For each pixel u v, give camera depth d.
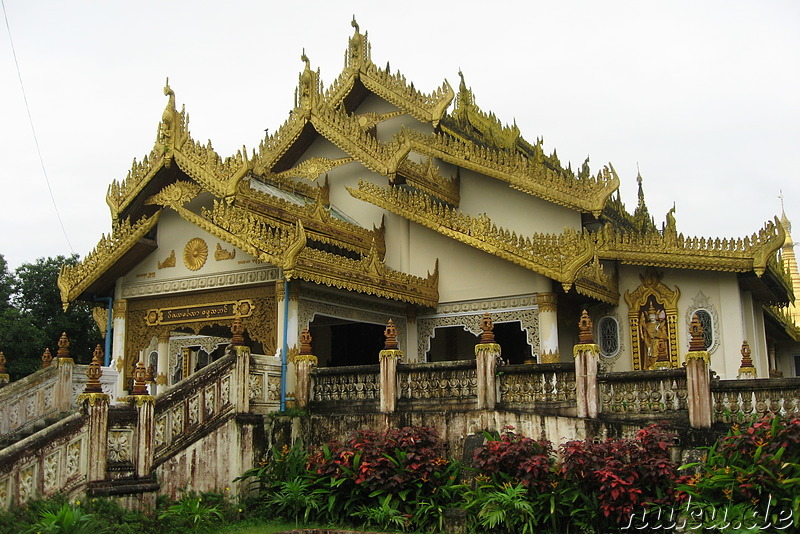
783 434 10.52
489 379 14.80
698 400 12.88
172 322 18.91
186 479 13.73
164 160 18.12
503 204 22.81
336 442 14.92
